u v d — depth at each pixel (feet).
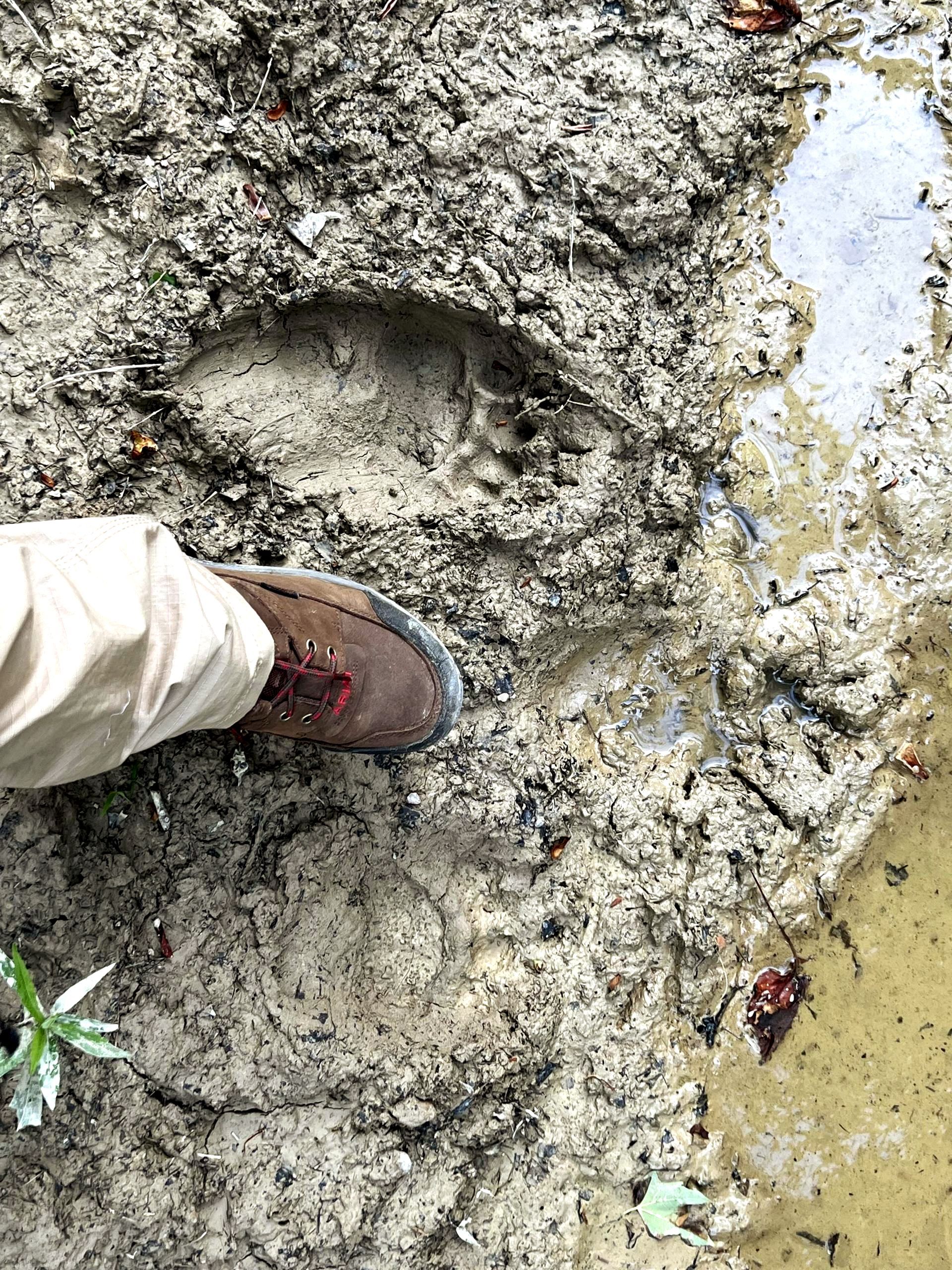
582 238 5.40
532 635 5.59
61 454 4.95
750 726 5.99
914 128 6.10
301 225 5.13
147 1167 4.94
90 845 5.09
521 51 5.32
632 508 5.67
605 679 6.00
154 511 5.22
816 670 5.95
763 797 5.91
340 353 5.49
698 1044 5.73
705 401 5.90
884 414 6.09
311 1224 5.06
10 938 4.86
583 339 5.35
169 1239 4.90
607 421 5.49
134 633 3.63
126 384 5.00
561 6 5.41
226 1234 5.00
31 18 4.74
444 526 5.53
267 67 5.03
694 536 6.00
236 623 4.20
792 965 5.83
